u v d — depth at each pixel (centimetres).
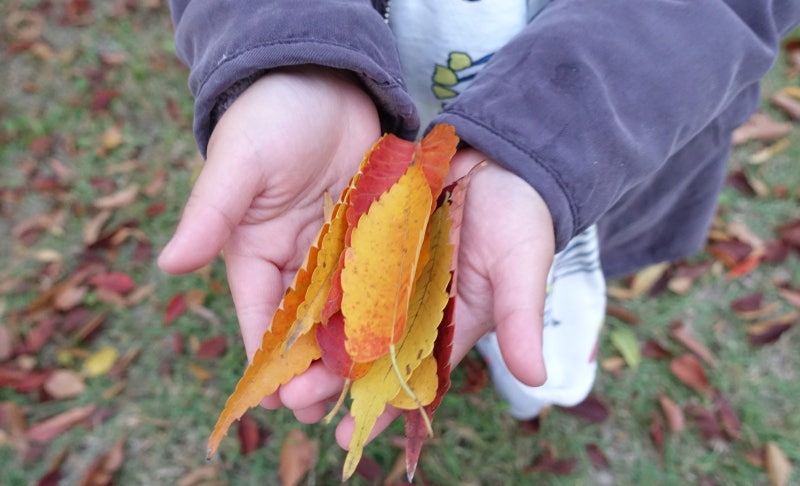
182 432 41
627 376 43
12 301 47
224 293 46
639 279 46
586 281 35
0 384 43
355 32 22
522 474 39
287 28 22
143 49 64
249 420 41
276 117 22
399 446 39
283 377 20
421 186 20
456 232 21
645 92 23
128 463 40
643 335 45
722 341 44
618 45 23
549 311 36
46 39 65
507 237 21
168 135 56
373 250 19
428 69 31
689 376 42
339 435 21
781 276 47
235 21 23
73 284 47
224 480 39
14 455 40
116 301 46
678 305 46
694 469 39
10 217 52
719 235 49
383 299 19
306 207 24
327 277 20
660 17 23
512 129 22
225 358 43
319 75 24
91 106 59
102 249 49
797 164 53
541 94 22
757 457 39
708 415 41
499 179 22
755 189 51
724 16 24
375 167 22
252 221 23
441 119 23
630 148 22
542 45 23
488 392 41
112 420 42
